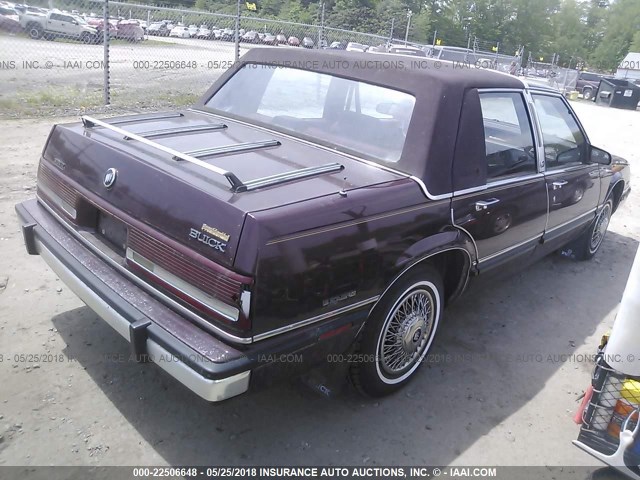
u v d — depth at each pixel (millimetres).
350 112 3359
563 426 3129
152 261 2520
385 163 3049
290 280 2297
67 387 3018
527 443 2969
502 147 3566
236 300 2203
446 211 3043
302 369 2512
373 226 2629
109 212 2727
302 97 3564
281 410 3033
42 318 3615
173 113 3799
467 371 3537
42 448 2609
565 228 4547
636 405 2508
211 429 2840
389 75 3309
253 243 2201
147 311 2467
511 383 3465
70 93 10562
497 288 4828
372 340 2863
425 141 3010
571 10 79875
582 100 30344
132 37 20219
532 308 4512
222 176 2592
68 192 3057
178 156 2566
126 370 3189
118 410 2896
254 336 2250
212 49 19688
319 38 14875
